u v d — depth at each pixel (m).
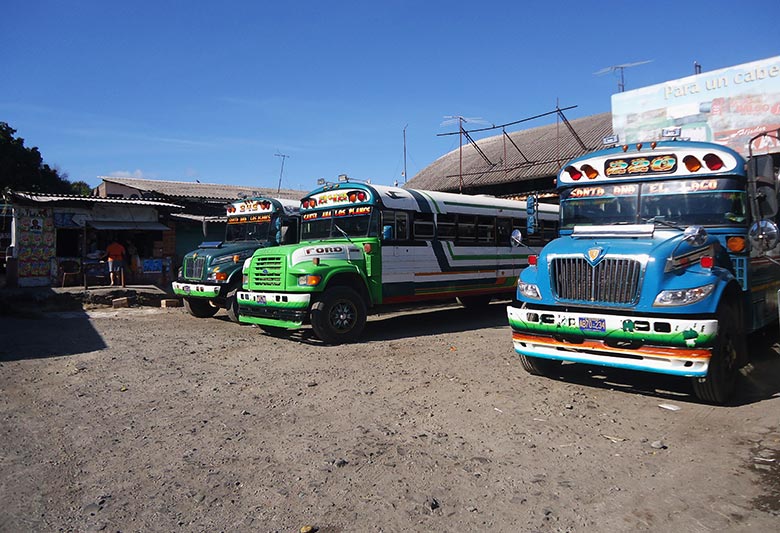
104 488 4.02
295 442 4.91
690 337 5.33
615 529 3.42
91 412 5.80
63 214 17.02
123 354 8.73
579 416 5.55
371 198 10.48
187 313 14.09
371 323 12.56
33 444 4.89
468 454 4.62
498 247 13.01
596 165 7.23
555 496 3.86
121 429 5.27
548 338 6.31
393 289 10.70
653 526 3.45
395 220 10.80
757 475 4.12
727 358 5.82
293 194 28.27
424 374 7.38
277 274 9.91
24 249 16.33
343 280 10.12
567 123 19.25
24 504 3.78
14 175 28.69
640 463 4.40
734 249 6.34
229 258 12.36
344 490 3.97
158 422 5.47
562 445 4.80
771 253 7.39
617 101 17.81
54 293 14.56
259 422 5.46
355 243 10.47
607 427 5.23
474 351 8.92
